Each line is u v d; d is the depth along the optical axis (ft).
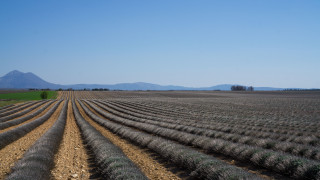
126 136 69.36
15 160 41.78
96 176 33.96
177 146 45.47
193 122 98.53
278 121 98.68
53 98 417.28
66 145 58.34
